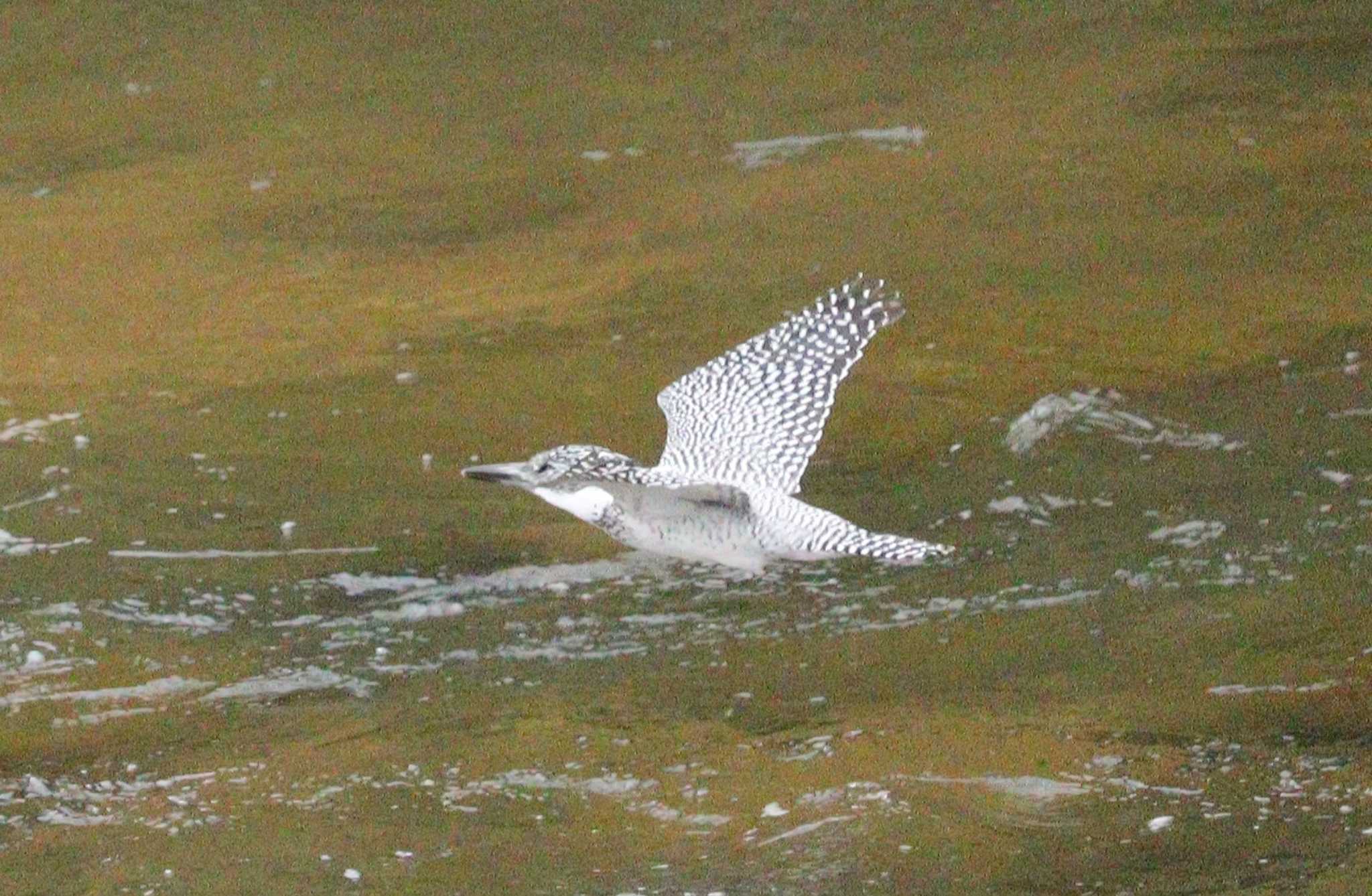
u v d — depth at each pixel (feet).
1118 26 76.48
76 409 45.50
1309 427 42.04
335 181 63.26
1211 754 29.17
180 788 29.50
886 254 54.75
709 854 26.81
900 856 26.48
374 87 73.36
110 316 51.98
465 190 61.98
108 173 64.85
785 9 81.10
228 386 46.80
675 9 81.66
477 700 32.30
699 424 31.76
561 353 48.39
